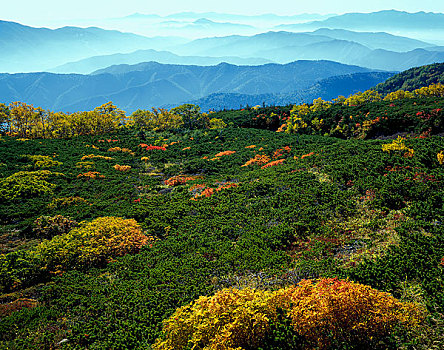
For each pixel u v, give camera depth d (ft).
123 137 203.10
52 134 216.13
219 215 65.92
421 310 27.91
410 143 87.25
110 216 69.26
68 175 110.63
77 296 39.24
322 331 24.67
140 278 43.62
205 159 134.51
